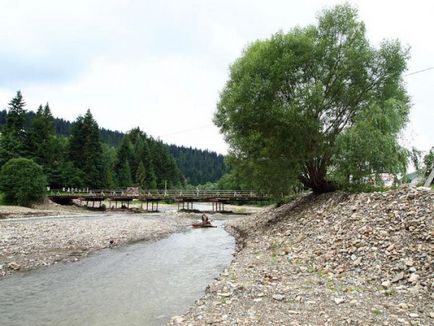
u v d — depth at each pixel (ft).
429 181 67.26
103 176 297.74
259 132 86.12
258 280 42.60
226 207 289.74
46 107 308.81
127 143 388.37
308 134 82.48
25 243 74.38
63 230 95.71
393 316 28.35
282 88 86.58
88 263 63.31
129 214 193.77
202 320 30.60
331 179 83.76
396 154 72.38
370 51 86.79
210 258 70.28
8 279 51.34
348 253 46.80
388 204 54.90
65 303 40.81
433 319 27.45
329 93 88.63
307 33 90.38
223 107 96.99
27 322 34.88
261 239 77.71
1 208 164.96
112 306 39.70
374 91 89.10
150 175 381.60
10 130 258.37
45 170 261.03
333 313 29.91
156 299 42.42
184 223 148.77
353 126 80.12
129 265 62.80
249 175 97.66
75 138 287.69
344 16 89.10
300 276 43.19
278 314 30.58
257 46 97.19
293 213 88.12
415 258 39.27
